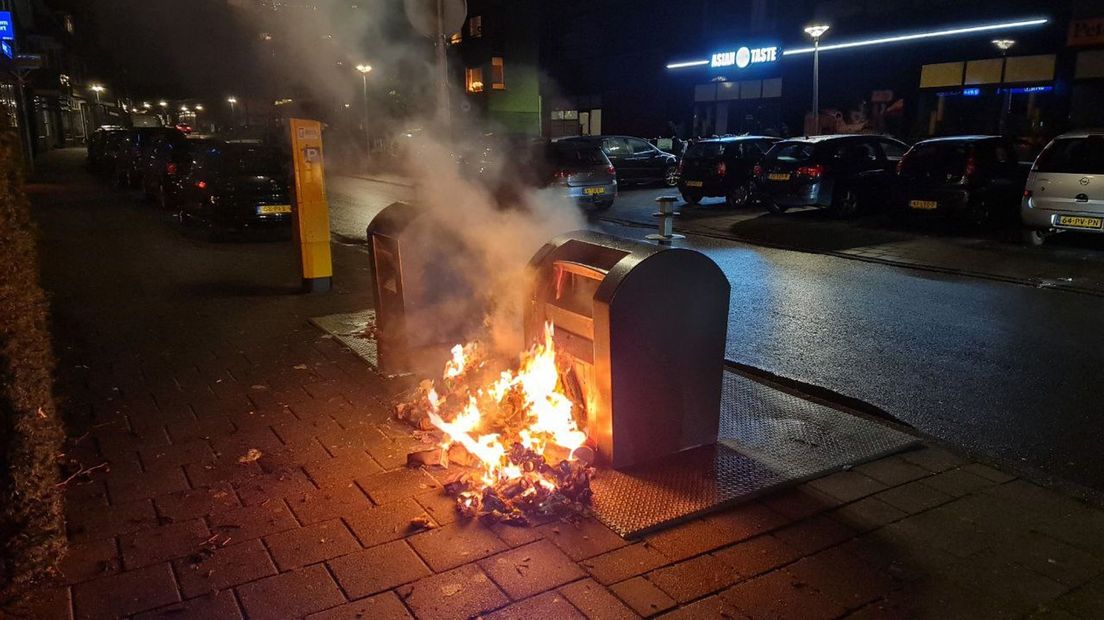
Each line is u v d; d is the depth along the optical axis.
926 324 7.29
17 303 2.88
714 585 2.96
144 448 4.25
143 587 2.94
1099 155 10.64
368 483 3.79
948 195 12.73
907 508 3.57
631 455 3.94
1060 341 6.68
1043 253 11.00
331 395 5.07
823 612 2.80
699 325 3.96
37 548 2.92
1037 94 21.25
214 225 13.22
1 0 26.28
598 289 3.79
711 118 32.00
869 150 15.19
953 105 23.38
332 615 2.77
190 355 6.04
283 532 3.34
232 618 2.76
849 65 26.06
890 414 5.02
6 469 2.84
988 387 5.53
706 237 13.24
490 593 2.89
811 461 4.03
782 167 14.96
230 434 4.43
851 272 9.95
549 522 3.40
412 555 3.15
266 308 7.71
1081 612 2.81
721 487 3.71
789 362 6.15
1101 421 4.87
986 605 2.86
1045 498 3.69
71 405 4.93
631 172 21.73
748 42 29.09
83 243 12.41
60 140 53.97
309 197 8.27
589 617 2.76
